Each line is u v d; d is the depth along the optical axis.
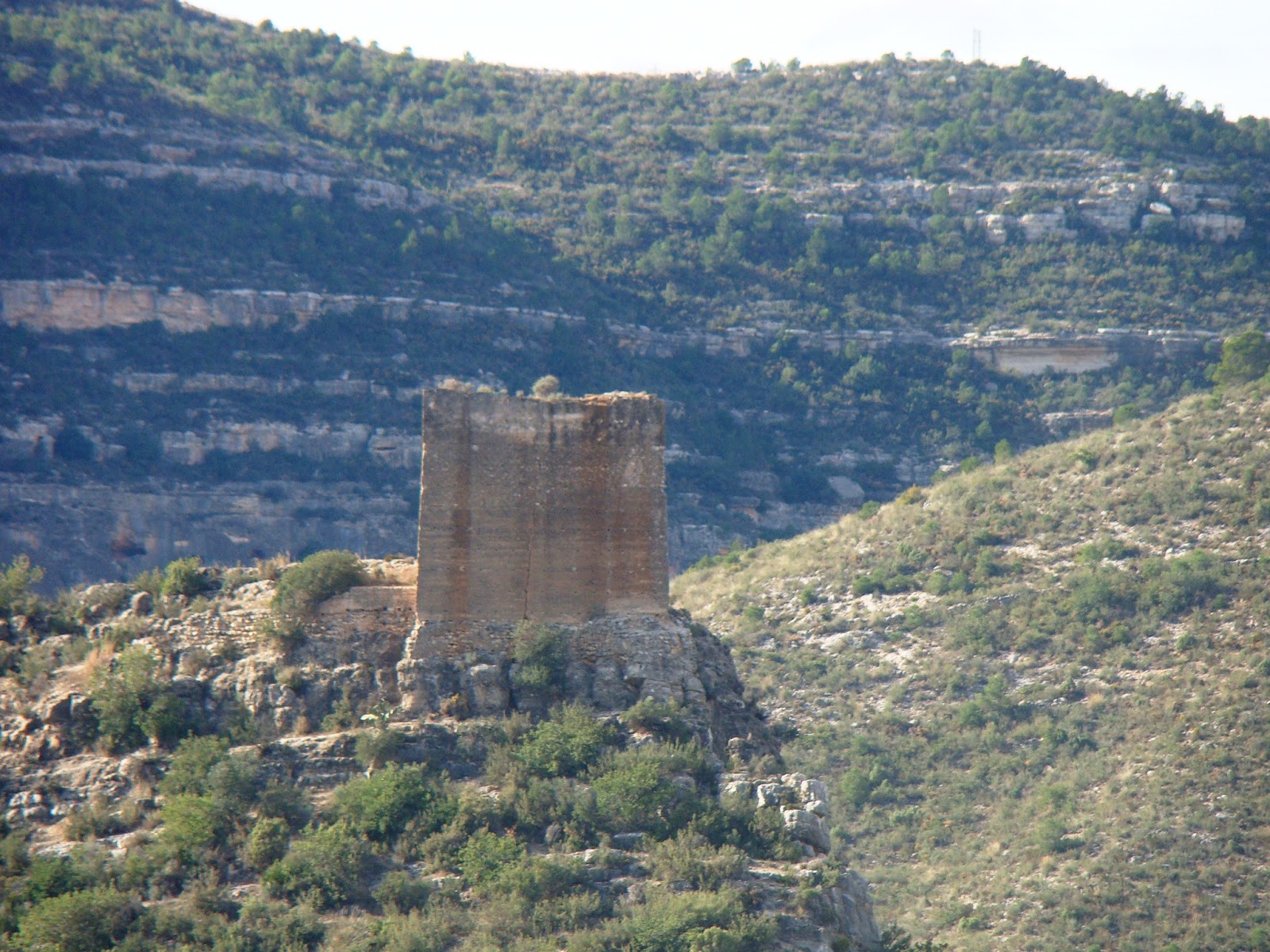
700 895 168.25
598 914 169.50
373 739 185.75
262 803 181.50
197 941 166.38
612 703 192.38
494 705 190.75
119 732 193.88
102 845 182.50
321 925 167.62
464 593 194.12
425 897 171.88
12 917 171.12
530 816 180.38
